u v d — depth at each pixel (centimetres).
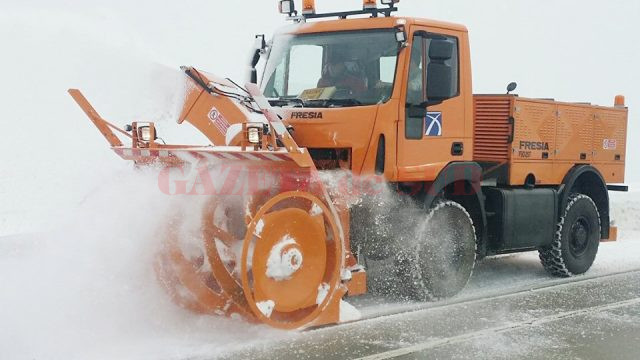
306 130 614
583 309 653
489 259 959
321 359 477
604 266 903
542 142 827
